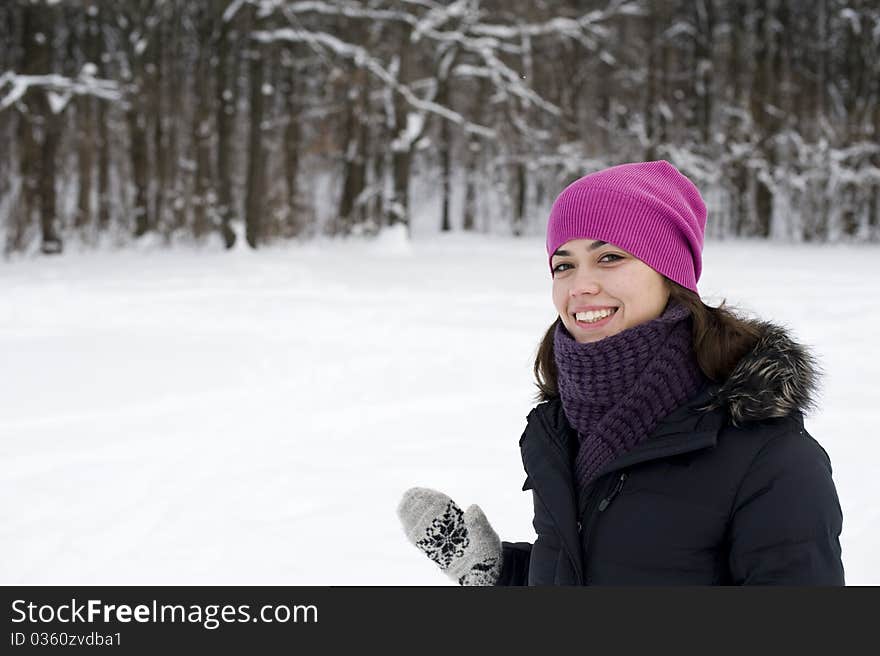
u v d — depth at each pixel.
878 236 32.03
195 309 10.90
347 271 16.58
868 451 5.00
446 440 5.48
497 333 9.23
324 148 27.16
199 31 27.30
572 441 1.65
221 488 4.60
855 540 3.68
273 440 5.50
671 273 1.52
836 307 10.59
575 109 32.66
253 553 3.74
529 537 3.88
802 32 34.34
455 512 1.81
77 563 3.67
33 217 26.61
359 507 4.31
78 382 7.02
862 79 33.62
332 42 23.28
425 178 39.19
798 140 31.41
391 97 26.45
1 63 26.64
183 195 28.58
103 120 28.44
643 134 33.47
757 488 1.36
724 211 35.97
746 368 1.41
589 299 1.55
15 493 4.54
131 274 15.70
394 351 8.27
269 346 8.50
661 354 1.48
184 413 6.13
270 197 27.91
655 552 1.43
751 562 1.34
